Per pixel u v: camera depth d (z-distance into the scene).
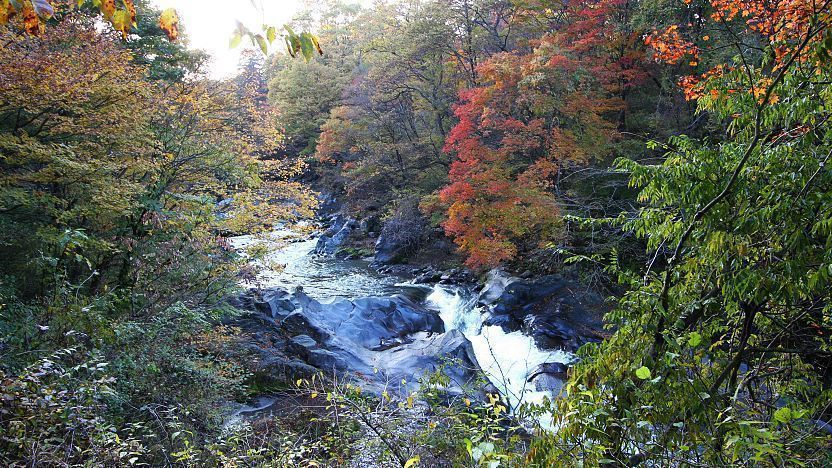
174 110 11.86
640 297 3.95
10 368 5.93
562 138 15.62
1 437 3.61
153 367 7.77
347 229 30.08
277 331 13.45
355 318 15.27
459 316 17.53
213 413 8.16
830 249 3.30
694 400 3.09
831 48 3.66
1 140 7.98
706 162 3.97
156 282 10.71
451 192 16.36
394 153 27.59
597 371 3.70
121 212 9.78
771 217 3.66
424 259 24.20
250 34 1.66
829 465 2.93
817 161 3.63
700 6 14.86
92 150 9.75
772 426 2.73
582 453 2.97
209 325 11.36
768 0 6.36
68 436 4.14
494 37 22.58
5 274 9.20
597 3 17.50
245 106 14.43
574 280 16.36
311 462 4.95
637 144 16.95
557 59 14.68
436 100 26.22
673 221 4.34
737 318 4.46
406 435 4.66
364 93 30.34
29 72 7.72
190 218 11.38
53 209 9.17
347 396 4.86
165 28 1.72
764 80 4.73
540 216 15.59
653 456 2.91
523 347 14.62
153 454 5.87
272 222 13.22
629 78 17.42
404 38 24.14
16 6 1.77
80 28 10.04
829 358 4.41
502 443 3.71
